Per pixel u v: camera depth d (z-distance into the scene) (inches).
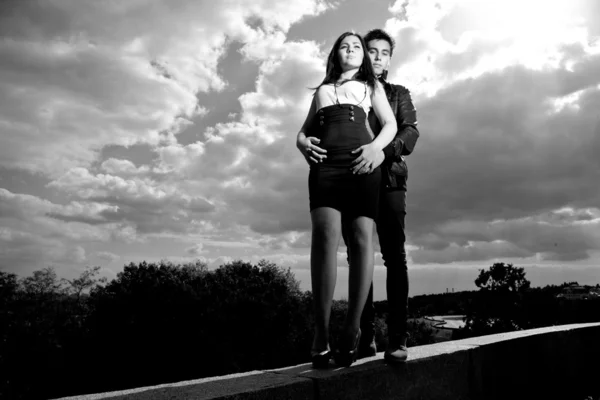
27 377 1535.4
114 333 1524.4
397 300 100.8
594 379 163.6
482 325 2433.6
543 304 2175.2
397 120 116.8
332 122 99.2
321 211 93.5
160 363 1505.9
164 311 1521.9
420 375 100.5
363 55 109.3
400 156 108.3
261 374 83.7
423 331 2314.2
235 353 1528.1
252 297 1583.4
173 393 66.6
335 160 94.8
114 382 1514.5
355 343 93.0
